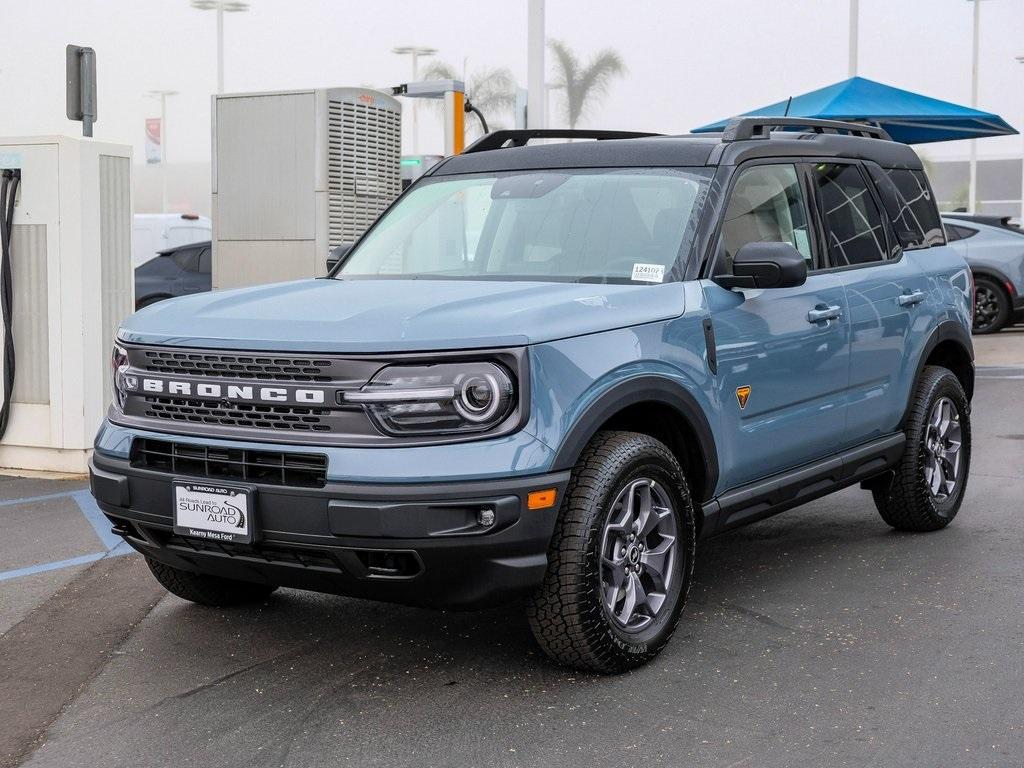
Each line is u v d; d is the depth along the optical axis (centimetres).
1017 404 1076
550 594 400
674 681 416
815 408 520
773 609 497
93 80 877
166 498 409
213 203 920
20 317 809
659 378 424
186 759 360
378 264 520
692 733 372
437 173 562
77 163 788
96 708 401
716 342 456
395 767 351
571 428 389
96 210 804
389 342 378
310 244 888
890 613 489
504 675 425
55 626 488
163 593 533
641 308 429
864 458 560
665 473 429
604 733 373
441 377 377
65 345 801
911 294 591
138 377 421
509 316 389
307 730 379
